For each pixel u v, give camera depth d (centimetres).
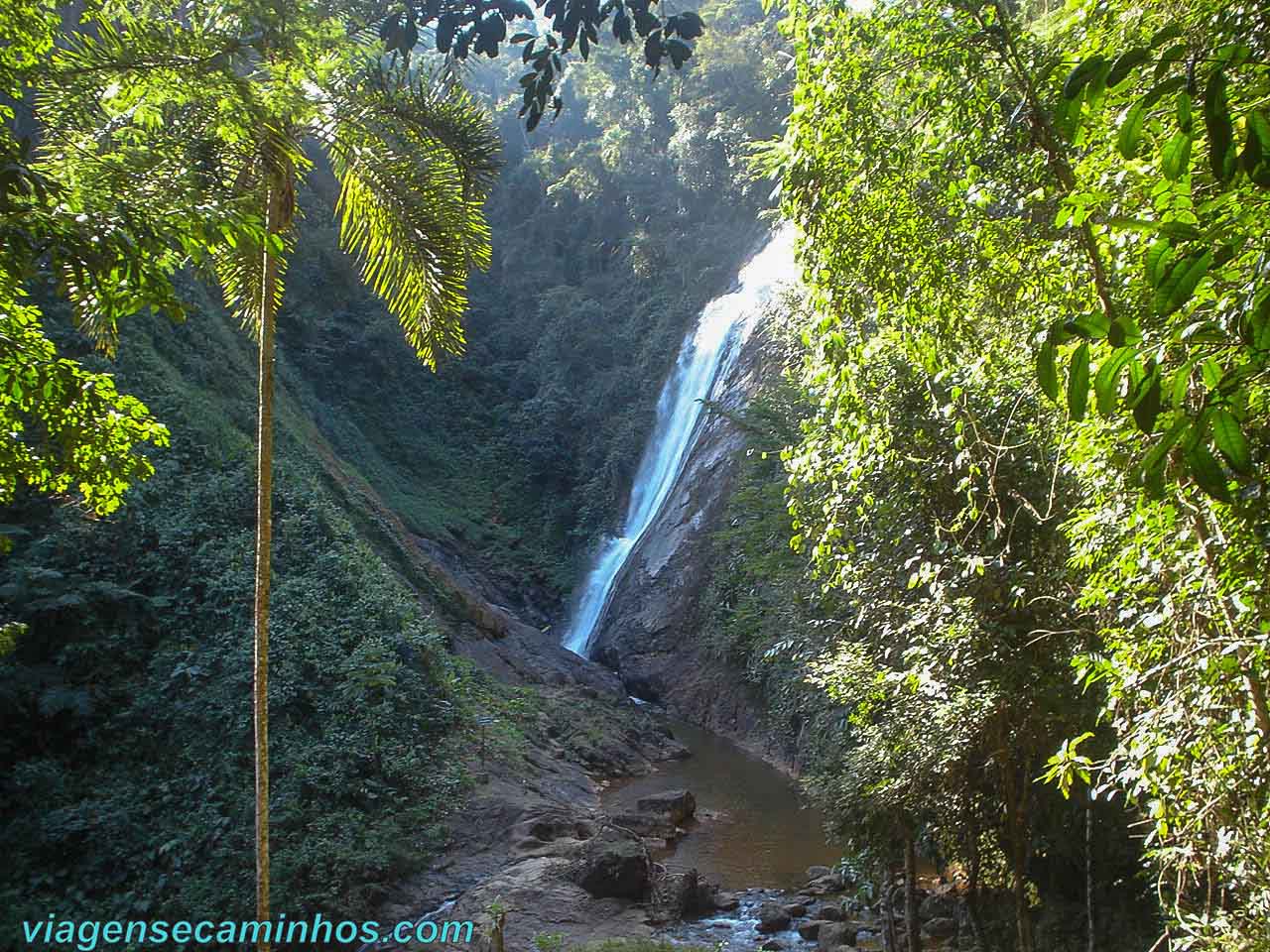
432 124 724
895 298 575
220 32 553
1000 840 812
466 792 1369
